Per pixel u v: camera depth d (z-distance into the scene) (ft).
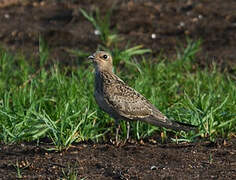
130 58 57.82
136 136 41.96
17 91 46.57
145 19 69.46
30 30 67.31
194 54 60.64
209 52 61.67
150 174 33.96
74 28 68.03
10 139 40.09
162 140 40.83
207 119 41.47
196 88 49.34
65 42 64.69
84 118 40.24
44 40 65.05
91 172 34.40
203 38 65.31
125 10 71.31
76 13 71.31
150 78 51.19
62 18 70.59
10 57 57.36
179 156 37.14
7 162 36.19
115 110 40.04
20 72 53.57
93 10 71.72
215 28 67.21
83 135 40.60
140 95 40.70
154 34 66.28
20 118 41.52
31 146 39.29
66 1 74.95
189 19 69.56
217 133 42.32
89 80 49.01
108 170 34.71
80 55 59.06
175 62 55.77
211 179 33.27
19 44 64.34
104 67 41.01
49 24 69.21
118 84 40.52
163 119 40.14
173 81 51.70
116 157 36.91
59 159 36.50
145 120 40.32
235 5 72.90
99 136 42.32
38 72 54.95
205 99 45.39
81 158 36.65
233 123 42.86
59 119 40.52
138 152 37.81
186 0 74.43
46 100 45.21
